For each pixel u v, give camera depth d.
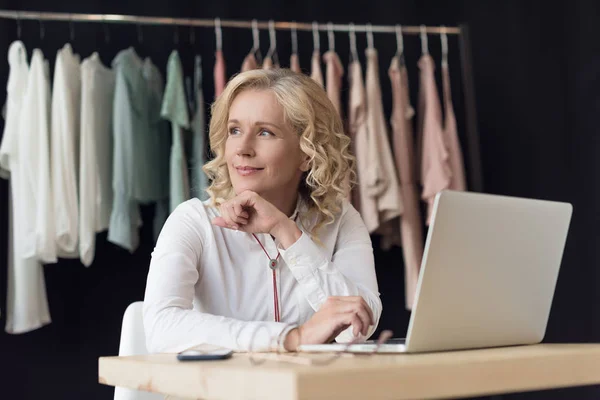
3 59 2.97
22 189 2.51
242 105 1.39
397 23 3.47
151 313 1.20
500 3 3.51
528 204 1.04
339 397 0.71
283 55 3.31
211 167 1.49
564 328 3.20
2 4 3.03
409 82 3.46
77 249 2.76
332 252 1.48
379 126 2.83
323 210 1.47
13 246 2.58
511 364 0.84
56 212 2.52
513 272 1.04
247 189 1.37
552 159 3.35
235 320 1.11
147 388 0.93
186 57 3.20
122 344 1.40
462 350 1.01
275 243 1.41
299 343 1.04
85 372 3.01
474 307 1.00
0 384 2.92
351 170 1.57
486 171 3.44
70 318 3.02
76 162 2.67
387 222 2.93
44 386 2.97
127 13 3.17
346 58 3.39
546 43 3.42
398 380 0.75
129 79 2.66
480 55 3.50
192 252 1.35
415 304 0.93
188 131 2.85
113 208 2.61
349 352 0.97
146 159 2.67
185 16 3.23
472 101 2.96
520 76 3.45
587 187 3.24
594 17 3.27
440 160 2.85
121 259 3.09
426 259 0.93
